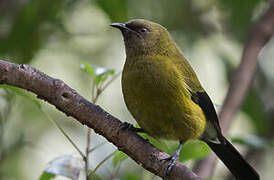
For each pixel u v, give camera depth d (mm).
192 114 9367
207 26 14758
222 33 14273
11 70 7695
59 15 13492
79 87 14766
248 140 11008
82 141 13648
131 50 9922
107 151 13133
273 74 14648
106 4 12172
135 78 9352
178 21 14305
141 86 9258
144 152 7703
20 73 7695
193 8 14484
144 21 10180
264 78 14523
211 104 10148
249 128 15102
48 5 12953
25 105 13414
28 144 13047
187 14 14352
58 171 8195
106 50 14953
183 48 14438
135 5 13930
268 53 14789
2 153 12359
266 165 13711
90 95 14742
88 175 8000
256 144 10969
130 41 10000
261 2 13234
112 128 7832
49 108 13992
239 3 13156
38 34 13133
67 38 14078
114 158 8602
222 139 10406
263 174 13672
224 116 11500
